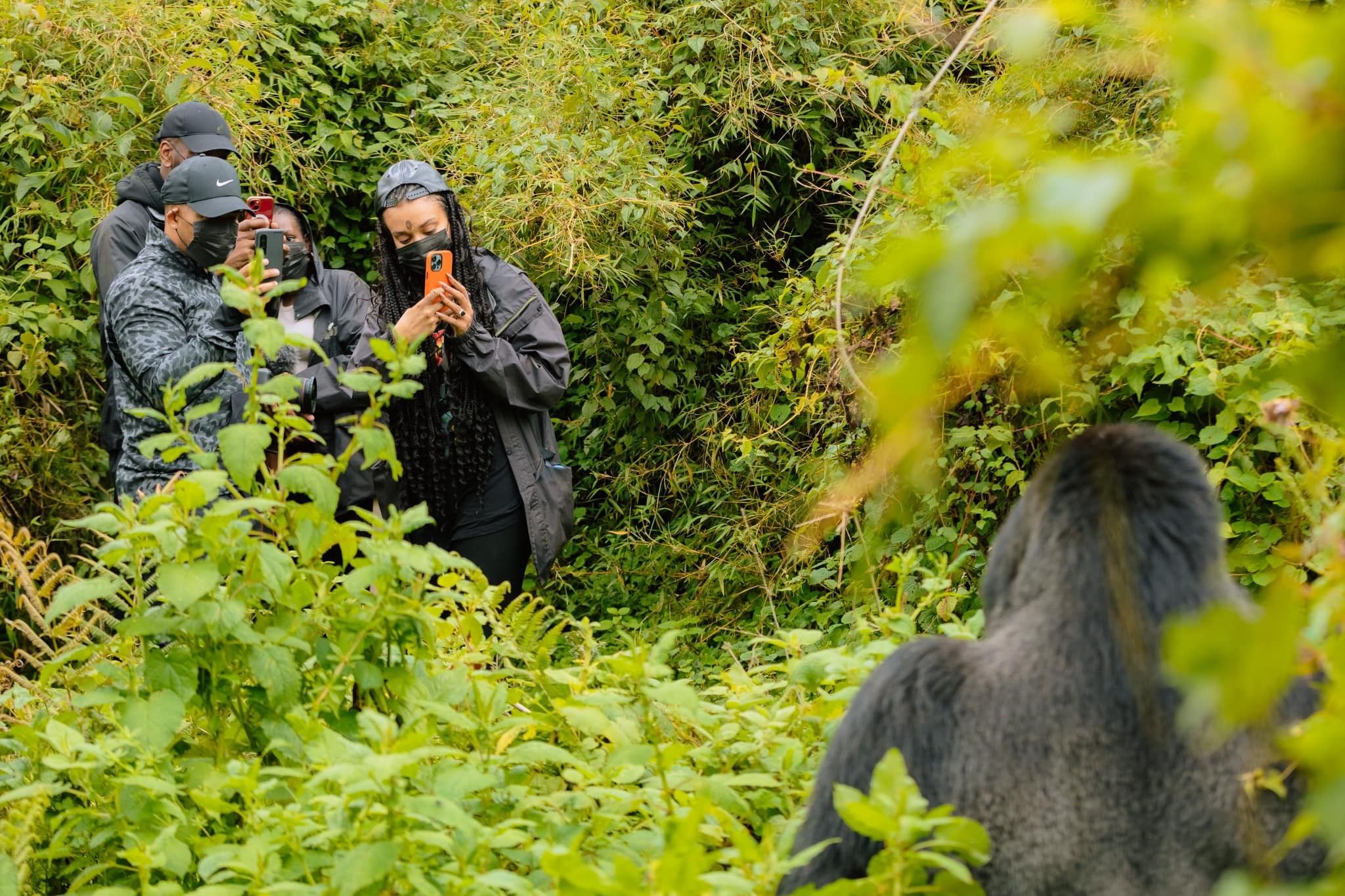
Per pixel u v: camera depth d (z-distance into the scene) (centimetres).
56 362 585
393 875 194
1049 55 315
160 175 493
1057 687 160
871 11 634
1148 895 156
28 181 579
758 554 518
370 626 235
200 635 235
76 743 225
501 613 301
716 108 648
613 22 659
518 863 223
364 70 720
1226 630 78
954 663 169
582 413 634
